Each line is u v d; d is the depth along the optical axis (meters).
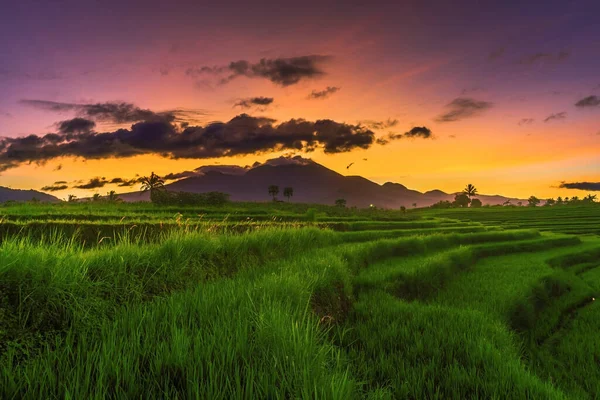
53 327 4.37
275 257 11.38
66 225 18.62
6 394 3.14
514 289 13.54
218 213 43.50
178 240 8.29
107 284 5.51
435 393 5.30
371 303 9.52
